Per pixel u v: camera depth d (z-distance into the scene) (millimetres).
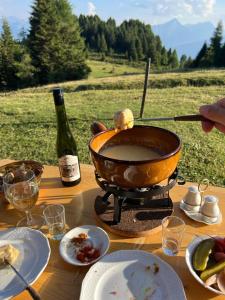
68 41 28422
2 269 924
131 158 1064
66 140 1384
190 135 4629
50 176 1479
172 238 993
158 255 970
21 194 1074
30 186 1116
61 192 1339
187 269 913
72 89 13391
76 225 1136
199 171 3455
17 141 4824
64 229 1106
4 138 5020
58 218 1103
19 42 30234
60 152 1394
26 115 6676
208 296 824
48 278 900
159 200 1183
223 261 867
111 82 13477
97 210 1157
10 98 10102
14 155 4219
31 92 13133
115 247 1014
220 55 25812
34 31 26734
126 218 1103
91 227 1083
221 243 932
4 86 26266
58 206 1172
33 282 862
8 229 1086
